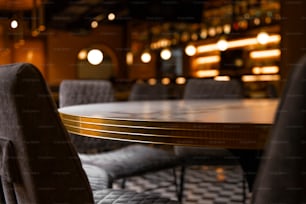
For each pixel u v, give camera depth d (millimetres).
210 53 10352
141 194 1339
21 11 3197
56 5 9633
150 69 13047
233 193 3195
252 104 2078
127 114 1396
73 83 2533
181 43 11055
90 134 1289
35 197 908
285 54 5164
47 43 12383
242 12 8180
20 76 854
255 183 823
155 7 7078
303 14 5039
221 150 2309
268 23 7922
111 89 2646
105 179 1617
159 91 3291
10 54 8539
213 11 8922
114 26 13539
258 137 1013
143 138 1147
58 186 905
